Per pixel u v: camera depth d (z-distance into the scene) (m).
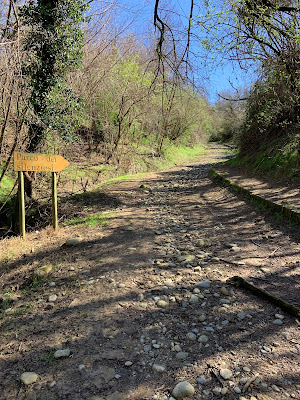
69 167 13.48
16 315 3.44
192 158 28.78
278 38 7.49
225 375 2.35
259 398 2.13
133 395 2.26
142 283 3.96
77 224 6.89
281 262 4.38
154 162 20.09
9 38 6.86
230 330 2.93
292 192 7.15
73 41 8.61
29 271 4.61
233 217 7.02
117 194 10.21
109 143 17.84
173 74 7.54
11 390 2.37
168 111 21.81
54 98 8.44
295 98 9.13
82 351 2.75
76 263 4.71
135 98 17.20
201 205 8.53
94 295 3.71
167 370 2.48
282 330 2.87
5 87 7.04
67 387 2.36
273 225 5.93
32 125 8.34
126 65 16.06
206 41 7.26
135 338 2.89
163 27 7.04
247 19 6.83
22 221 5.99
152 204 8.78
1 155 8.84
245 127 13.78
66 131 9.03
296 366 2.41
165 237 5.84
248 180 9.85
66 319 3.25
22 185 5.88
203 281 3.96
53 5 8.29
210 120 39.78
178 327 3.03
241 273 4.16
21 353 2.78
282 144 9.77
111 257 4.82
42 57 8.18
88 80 14.02
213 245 5.39
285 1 6.94
